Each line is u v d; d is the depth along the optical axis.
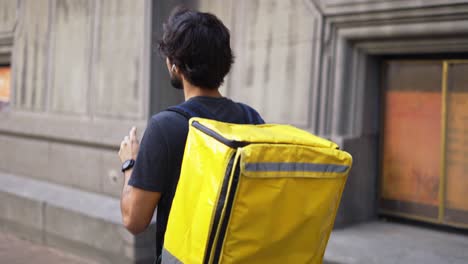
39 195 5.62
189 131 1.63
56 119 6.07
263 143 1.54
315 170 1.61
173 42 1.79
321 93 4.50
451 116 4.28
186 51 1.77
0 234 5.91
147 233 4.57
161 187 1.70
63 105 6.13
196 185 1.55
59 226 5.25
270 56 4.76
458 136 4.25
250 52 4.92
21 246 5.48
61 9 6.14
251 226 1.51
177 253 1.59
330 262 3.96
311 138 1.72
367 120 4.61
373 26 4.19
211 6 5.27
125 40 5.41
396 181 4.64
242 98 4.99
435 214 4.43
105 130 5.46
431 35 3.97
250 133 1.59
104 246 4.79
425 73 4.40
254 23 4.88
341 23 4.35
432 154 4.41
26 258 5.12
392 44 4.24
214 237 1.49
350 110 4.54
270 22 4.75
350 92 4.52
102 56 5.67
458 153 4.26
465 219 4.27
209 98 1.83
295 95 4.60
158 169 1.69
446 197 4.35
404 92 4.54
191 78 1.81
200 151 1.56
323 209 1.64
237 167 1.46
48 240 5.42
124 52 5.43
